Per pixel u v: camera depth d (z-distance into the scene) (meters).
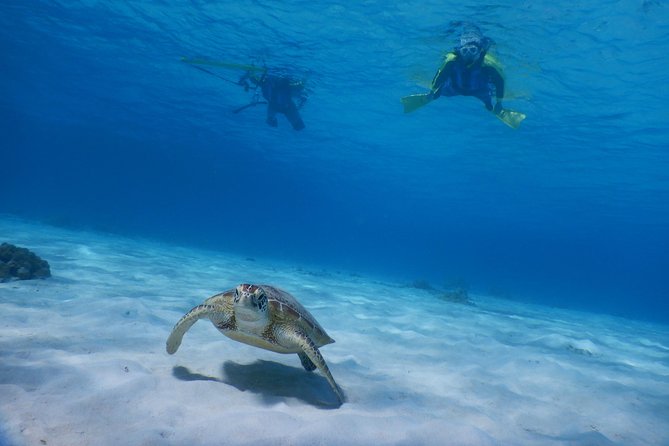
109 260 12.72
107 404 3.20
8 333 4.61
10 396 3.10
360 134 34.69
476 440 3.42
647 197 38.88
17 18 23.75
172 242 34.31
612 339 12.23
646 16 13.02
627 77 17.08
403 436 3.33
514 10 13.91
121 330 5.39
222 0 17.09
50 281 8.16
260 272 17.98
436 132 29.88
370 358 6.19
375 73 21.62
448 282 32.78
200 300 8.68
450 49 17.33
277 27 18.44
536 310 21.41
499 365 6.71
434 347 7.40
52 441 2.62
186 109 36.72
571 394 5.56
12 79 38.69
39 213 43.97
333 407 3.93
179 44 22.81
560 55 16.38
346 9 15.89
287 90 21.38
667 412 5.21
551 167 34.09
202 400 3.61
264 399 3.81
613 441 4.09
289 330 3.77
